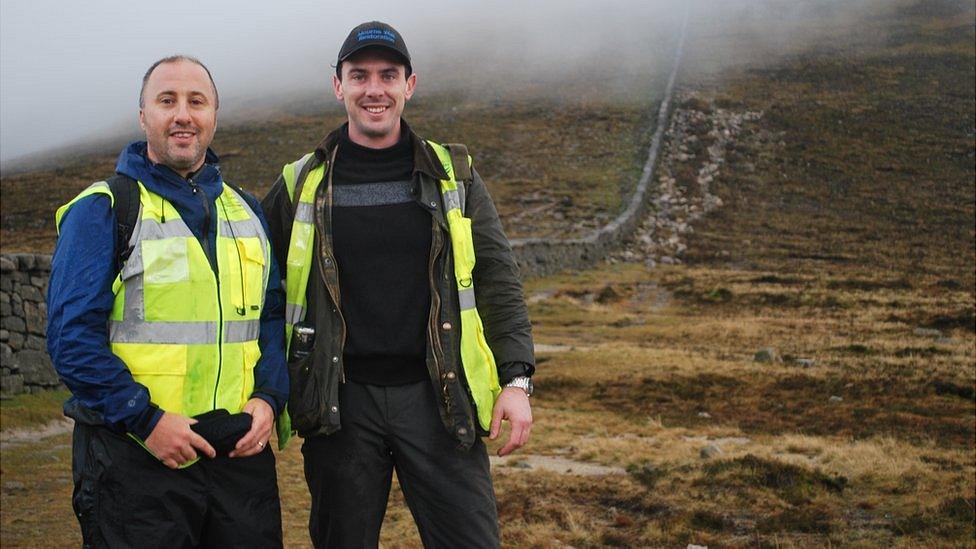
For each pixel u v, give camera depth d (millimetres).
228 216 3377
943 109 58656
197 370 3182
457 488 3533
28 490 7809
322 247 3482
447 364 3469
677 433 10859
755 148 53906
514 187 48031
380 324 3480
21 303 12367
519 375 3576
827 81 65500
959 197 45312
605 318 23438
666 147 54219
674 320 23484
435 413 3521
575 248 34125
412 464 3508
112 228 3129
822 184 48000
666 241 39594
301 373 3477
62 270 3043
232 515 3256
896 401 12836
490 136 58188
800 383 14141
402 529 6781
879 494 7508
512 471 8688
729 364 15992
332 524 3562
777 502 7328
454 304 3512
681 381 14375
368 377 3506
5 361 12008
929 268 33719
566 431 11000
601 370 15445
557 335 20766
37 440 10117
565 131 58750
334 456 3525
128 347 3131
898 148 52812
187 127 3266
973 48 69312
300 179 3609
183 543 3172
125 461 3123
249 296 3332
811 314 24531
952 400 12883
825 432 10859
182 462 3074
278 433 3617
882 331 20859
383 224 3506
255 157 55344
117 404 2984
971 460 8625
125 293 3146
